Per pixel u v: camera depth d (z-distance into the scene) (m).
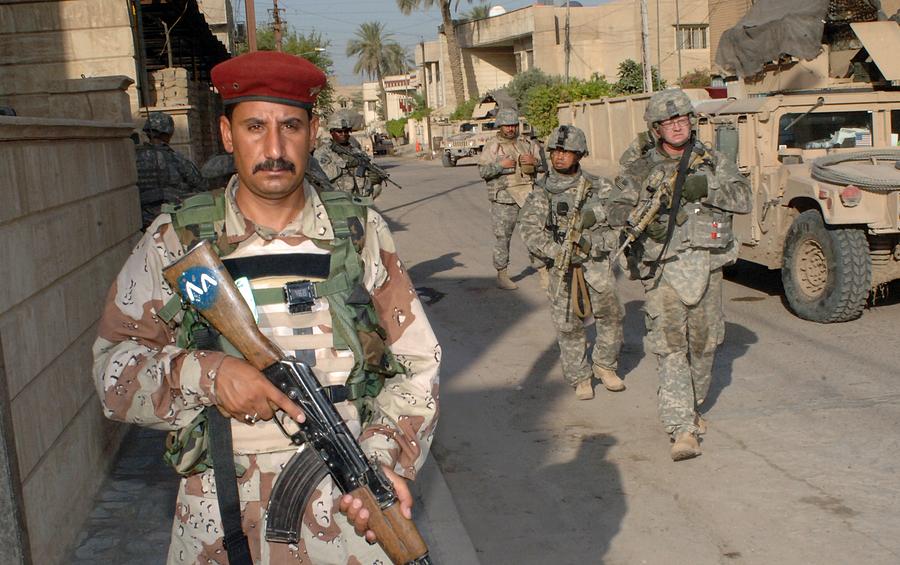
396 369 2.12
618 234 5.09
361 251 2.10
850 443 5.05
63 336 4.15
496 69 57.47
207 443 1.97
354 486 1.89
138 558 3.79
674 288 4.82
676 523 4.22
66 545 3.84
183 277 1.90
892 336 7.25
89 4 11.15
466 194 22.72
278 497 1.94
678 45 42.34
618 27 46.94
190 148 13.43
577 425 5.61
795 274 8.04
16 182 3.62
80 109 7.45
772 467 4.79
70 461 4.05
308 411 1.89
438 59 62.69
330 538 1.99
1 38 11.12
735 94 11.13
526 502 4.54
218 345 1.97
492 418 5.80
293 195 2.05
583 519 4.32
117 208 5.68
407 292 2.18
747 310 8.50
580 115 29.67
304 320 2.00
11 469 3.16
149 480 4.69
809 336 7.40
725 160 4.89
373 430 2.04
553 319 6.03
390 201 21.86
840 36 10.93
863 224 7.54
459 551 3.96
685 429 4.87
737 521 4.21
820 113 8.78
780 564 3.79
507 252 9.83
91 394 4.59
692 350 5.09
